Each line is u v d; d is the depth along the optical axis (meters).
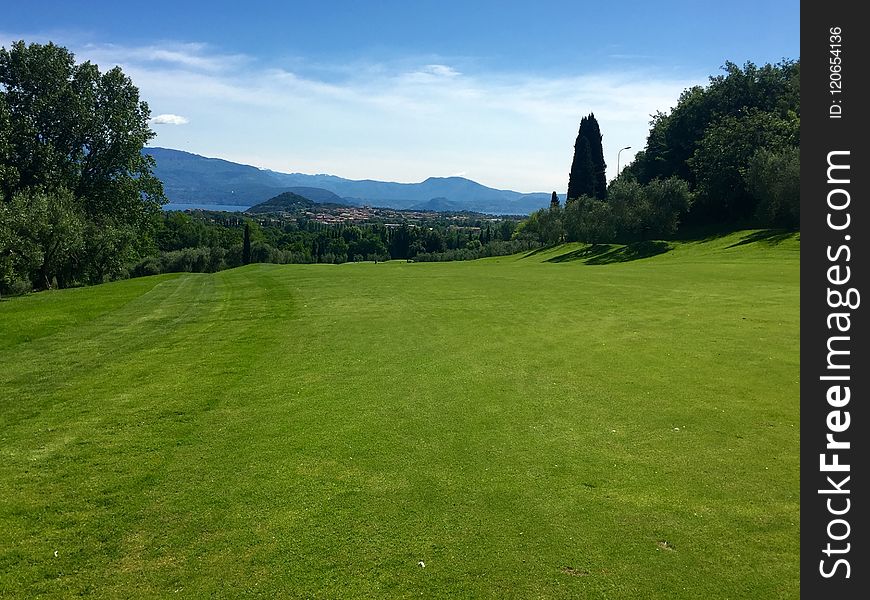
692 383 11.01
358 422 9.46
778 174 55.06
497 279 32.28
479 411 9.82
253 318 21.08
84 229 43.72
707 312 18.70
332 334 17.25
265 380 12.30
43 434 9.45
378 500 6.86
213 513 6.69
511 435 8.73
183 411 10.38
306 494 7.06
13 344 17.70
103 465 8.11
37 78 45.66
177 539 6.18
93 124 48.06
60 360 15.25
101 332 19.42
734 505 6.55
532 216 111.62
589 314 19.27
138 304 26.27
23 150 44.41
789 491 6.84
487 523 6.29
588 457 7.88
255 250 90.88
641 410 9.64
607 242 69.88
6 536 6.34
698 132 81.88
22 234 36.69
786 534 5.97
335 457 8.12
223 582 5.45
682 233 71.62
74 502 7.05
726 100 81.75
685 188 63.38
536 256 72.19
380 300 24.41
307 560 5.74
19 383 12.90
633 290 25.09
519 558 5.67
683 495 6.80
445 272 39.53
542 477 7.33
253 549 5.95
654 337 15.19
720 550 5.73
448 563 5.62
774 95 79.44
